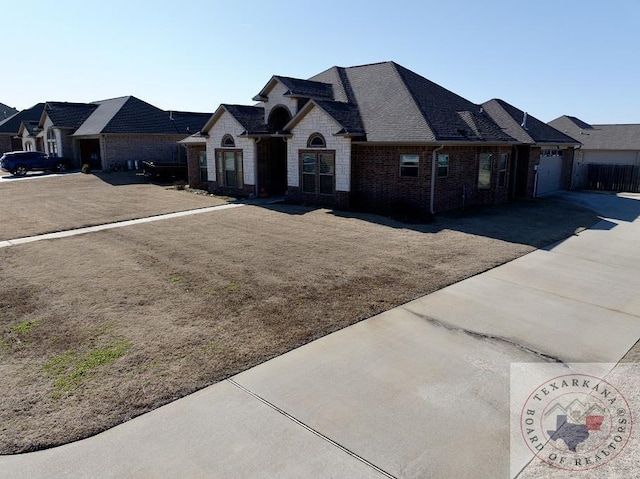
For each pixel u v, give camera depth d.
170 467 4.52
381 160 18.02
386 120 18.36
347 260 11.50
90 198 22.66
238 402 5.59
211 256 11.92
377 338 7.32
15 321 7.92
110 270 10.80
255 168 21.70
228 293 9.22
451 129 17.77
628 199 23.91
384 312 8.34
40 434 4.98
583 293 9.49
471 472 4.45
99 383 5.96
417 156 17.00
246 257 11.80
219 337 7.28
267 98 21.88
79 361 6.52
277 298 8.95
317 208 19.06
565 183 27.78
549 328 7.78
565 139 25.59
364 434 5.01
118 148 34.72
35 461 4.60
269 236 14.16
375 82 21.03
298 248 12.68
